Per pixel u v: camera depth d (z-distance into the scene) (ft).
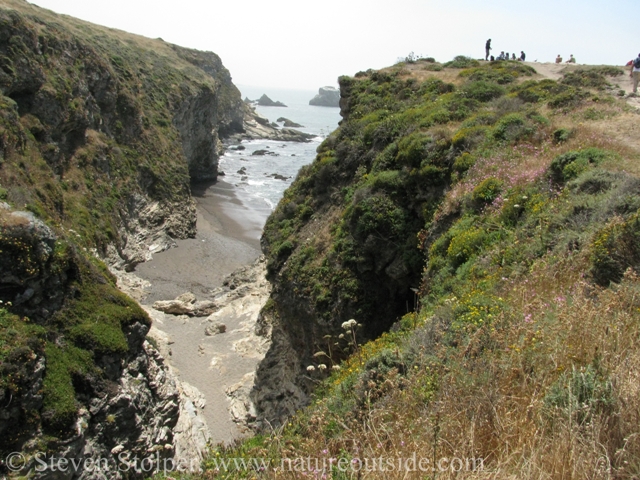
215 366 100.42
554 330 20.53
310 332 79.20
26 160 122.21
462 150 67.97
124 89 200.44
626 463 13.08
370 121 103.45
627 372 16.40
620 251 27.89
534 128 63.10
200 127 285.02
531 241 39.17
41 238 60.80
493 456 15.66
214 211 228.22
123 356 64.90
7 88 129.90
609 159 45.55
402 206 73.67
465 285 40.29
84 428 55.06
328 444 20.25
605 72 99.19
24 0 231.71
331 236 83.56
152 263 163.84
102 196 159.43
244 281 141.38
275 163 354.13
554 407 15.69
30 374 52.24
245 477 20.26
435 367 23.03
